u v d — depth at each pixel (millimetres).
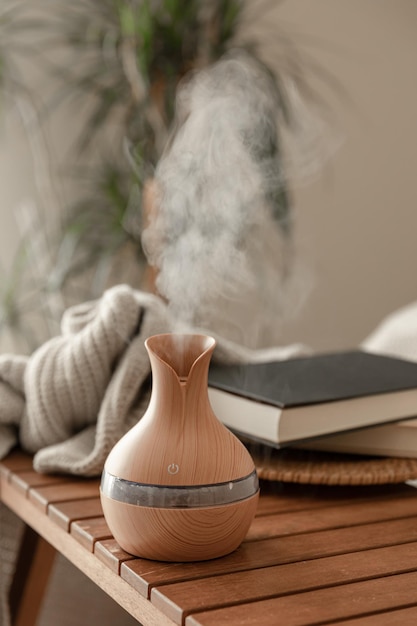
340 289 2648
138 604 612
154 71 2037
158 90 2033
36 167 2160
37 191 2170
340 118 2590
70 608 1241
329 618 548
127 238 2057
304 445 881
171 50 2041
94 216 2203
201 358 629
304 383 870
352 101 2609
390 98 2680
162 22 2066
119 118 2242
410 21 2678
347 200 2629
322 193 2578
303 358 1018
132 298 909
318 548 680
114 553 657
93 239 2189
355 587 602
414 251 2756
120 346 904
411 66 2703
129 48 2070
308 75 2537
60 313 2162
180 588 591
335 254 2629
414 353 1459
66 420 927
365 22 2611
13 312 2070
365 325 2715
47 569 1042
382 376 907
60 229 2172
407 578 620
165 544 624
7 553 1026
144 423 648
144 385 922
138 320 919
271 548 678
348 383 870
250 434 829
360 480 796
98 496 812
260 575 619
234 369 949
